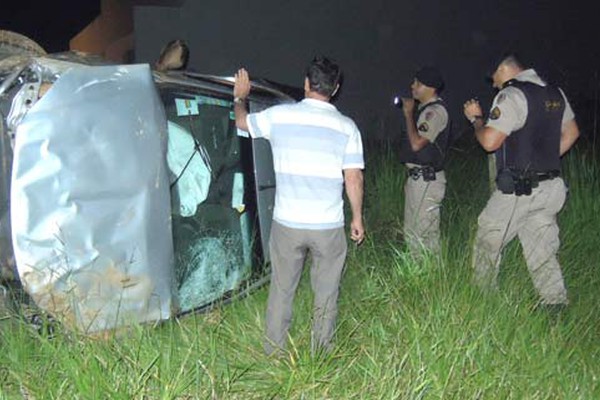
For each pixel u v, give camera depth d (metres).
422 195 5.65
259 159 4.68
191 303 4.30
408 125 5.65
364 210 6.63
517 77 5.03
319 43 10.58
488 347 4.18
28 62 3.75
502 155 5.01
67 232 3.62
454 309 4.44
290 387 3.78
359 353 4.18
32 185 3.56
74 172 3.62
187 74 4.57
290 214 4.06
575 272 5.44
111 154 3.68
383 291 4.76
